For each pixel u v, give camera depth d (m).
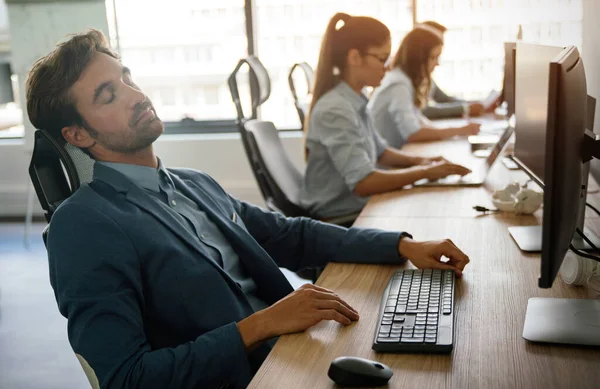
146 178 1.46
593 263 1.40
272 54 4.91
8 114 4.82
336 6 4.77
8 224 4.90
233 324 1.26
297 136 4.79
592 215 1.90
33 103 1.38
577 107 1.18
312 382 1.08
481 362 1.11
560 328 1.19
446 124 3.92
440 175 2.48
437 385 1.04
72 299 1.21
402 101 3.54
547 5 4.31
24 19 4.28
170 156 4.90
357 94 2.68
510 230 1.83
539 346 1.15
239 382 1.26
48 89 1.36
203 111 5.13
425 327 1.21
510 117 2.73
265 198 2.80
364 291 1.46
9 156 4.99
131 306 1.24
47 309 3.37
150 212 1.38
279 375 1.10
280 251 1.77
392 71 3.62
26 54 4.29
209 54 5.02
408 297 1.35
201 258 1.40
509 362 1.10
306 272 2.40
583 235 1.46
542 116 1.59
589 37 2.25
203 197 1.62
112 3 4.86
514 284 1.45
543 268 1.11
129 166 1.45
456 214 2.06
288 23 4.84
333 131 2.60
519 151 1.90
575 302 1.30
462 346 1.17
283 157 2.87
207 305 1.37
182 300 1.35
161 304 1.34
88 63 1.38
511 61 2.79
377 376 1.04
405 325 1.22
